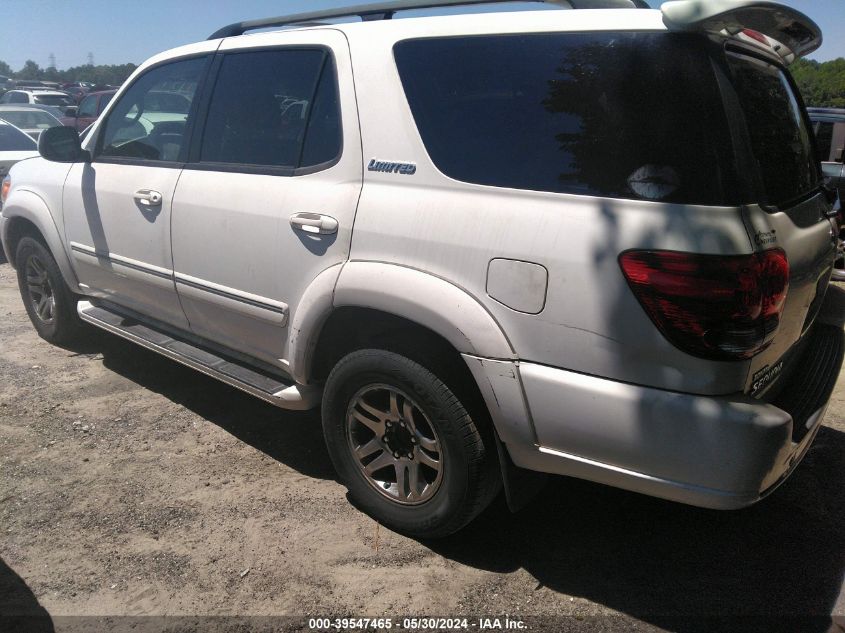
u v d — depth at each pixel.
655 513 3.10
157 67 3.89
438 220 2.50
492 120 2.47
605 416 2.21
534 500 3.18
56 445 3.64
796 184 2.65
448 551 2.83
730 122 2.09
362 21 3.01
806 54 2.87
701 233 2.03
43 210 4.47
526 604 2.54
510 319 2.34
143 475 3.37
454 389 2.57
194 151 3.53
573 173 2.28
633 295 2.12
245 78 3.35
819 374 2.75
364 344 2.82
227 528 2.96
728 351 2.04
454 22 2.65
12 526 2.96
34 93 20.91
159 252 3.66
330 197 2.84
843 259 4.20
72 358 4.82
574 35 2.35
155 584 2.62
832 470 3.45
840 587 2.63
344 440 3.00
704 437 2.08
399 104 2.70
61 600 2.54
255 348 3.36
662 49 2.17
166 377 4.52
